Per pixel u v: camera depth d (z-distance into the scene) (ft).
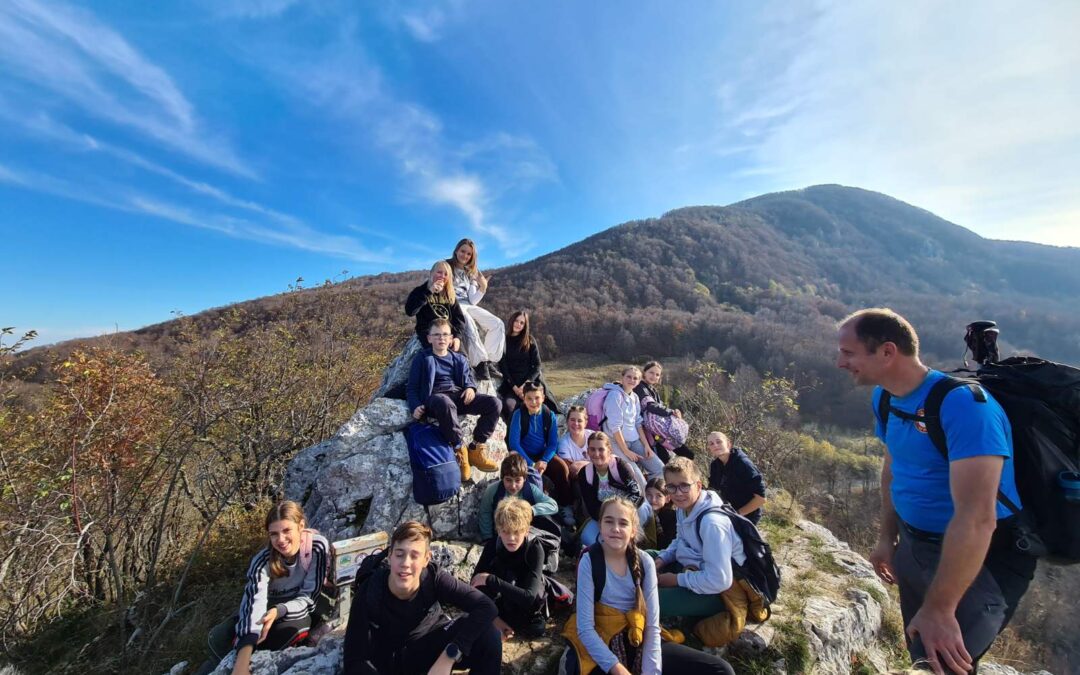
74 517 16.51
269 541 11.27
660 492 14.79
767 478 39.81
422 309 20.10
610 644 9.60
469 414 17.70
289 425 29.71
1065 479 5.88
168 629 15.90
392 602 9.63
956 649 5.38
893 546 8.37
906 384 6.79
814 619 12.65
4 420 17.37
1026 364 6.65
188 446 18.70
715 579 10.75
